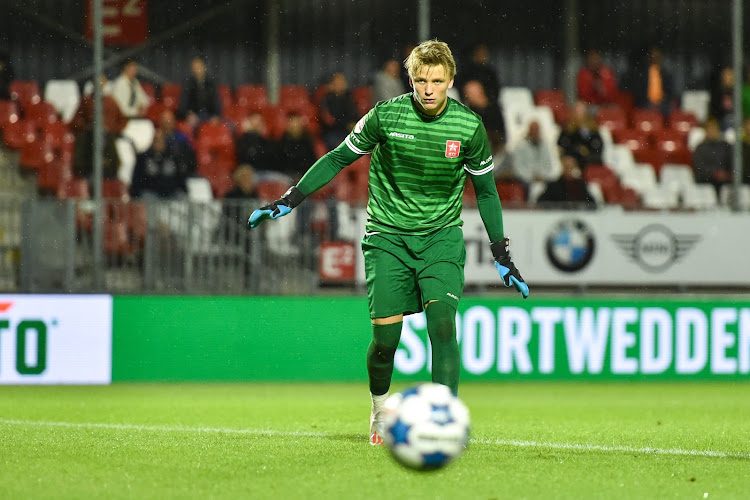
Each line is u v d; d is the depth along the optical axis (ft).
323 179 62.69
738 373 124.36
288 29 154.92
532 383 127.85
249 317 119.44
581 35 158.10
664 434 79.25
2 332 114.93
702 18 157.79
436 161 60.59
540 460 63.10
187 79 147.23
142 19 145.48
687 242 123.85
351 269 120.98
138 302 117.60
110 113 139.23
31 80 146.51
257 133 138.62
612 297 123.03
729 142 143.95
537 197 135.03
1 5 145.79
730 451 69.26
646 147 157.69
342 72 155.33
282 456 63.36
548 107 157.17
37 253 116.78
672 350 123.75
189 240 118.52
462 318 120.88
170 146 135.33
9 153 144.25
